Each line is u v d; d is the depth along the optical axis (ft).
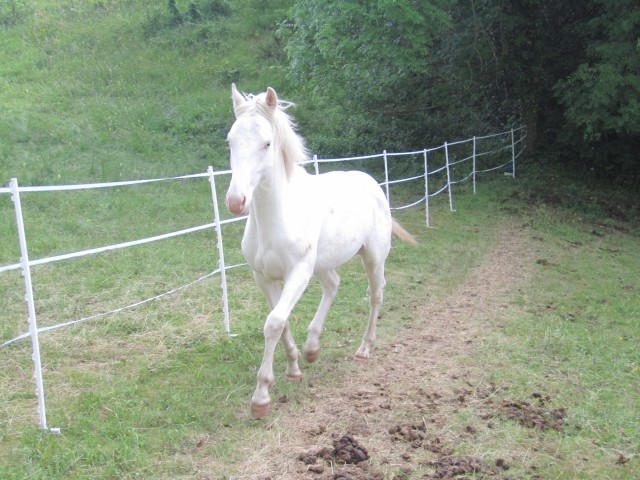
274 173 12.98
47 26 62.28
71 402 14.14
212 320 19.89
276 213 13.24
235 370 16.37
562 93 46.01
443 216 38.65
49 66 55.52
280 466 12.09
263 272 14.12
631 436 14.24
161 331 18.76
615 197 47.19
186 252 26.20
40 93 50.39
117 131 45.83
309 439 13.15
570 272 29.66
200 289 22.48
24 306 20.07
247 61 59.16
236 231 30.30
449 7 46.14
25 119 43.96
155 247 26.48
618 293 26.91
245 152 12.21
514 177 48.32
